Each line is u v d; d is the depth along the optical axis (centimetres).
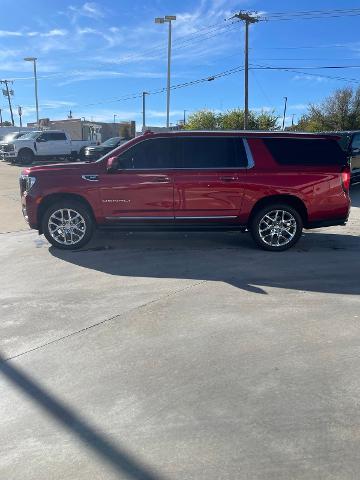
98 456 282
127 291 569
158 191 750
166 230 770
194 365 387
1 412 328
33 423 315
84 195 754
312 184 754
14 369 384
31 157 2902
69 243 774
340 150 765
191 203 754
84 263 696
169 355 404
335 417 316
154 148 754
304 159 759
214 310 504
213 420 314
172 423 312
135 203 755
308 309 506
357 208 1204
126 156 755
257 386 354
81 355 407
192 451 284
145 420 316
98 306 520
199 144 755
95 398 342
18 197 1445
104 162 761
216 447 287
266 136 759
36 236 896
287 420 313
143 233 907
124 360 397
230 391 348
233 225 768
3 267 678
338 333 445
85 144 3080
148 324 470
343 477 262
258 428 305
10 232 946
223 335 442
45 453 285
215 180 746
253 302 528
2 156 2984
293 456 278
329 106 5106
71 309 512
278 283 598
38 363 394
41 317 490
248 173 750
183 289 574
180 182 747
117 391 350
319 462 273
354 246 806
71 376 373
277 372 374
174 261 704
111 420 316
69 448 289
